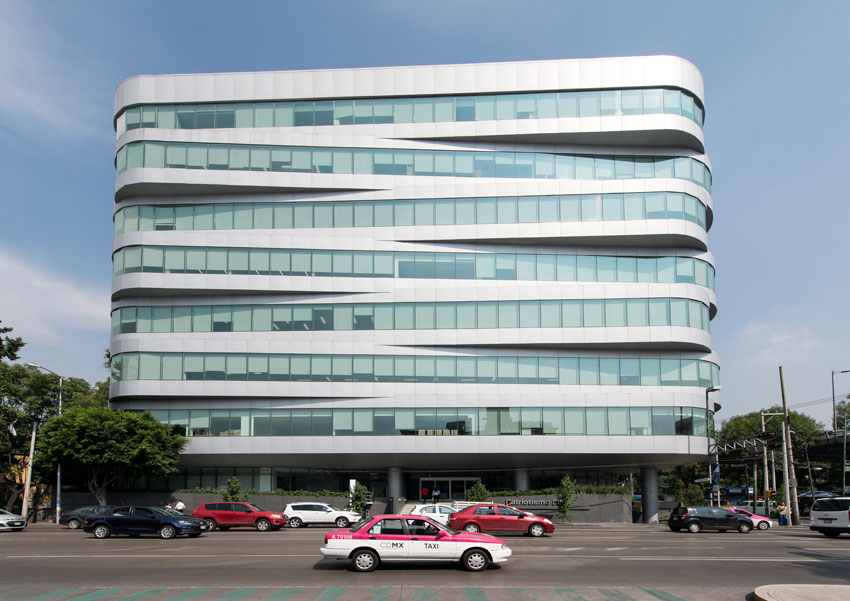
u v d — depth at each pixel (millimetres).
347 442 49531
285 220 51500
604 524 47281
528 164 51938
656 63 51594
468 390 50031
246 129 51781
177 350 50312
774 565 21609
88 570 20219
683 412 49719
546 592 16188
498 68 51906
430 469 54531
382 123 52094
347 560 22266
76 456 44719
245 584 17406
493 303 50469
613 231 50250
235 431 50031
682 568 20750
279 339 50438
